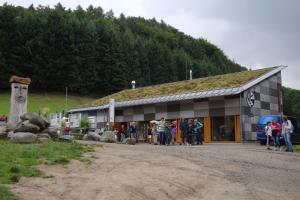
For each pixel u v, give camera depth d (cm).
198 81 3612
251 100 3077
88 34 8512
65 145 1472
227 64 12675
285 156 1775
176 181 1057
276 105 3341
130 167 1181
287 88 6700
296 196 989
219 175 1201
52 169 1051
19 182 889
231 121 3041
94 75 8356
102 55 8556
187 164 1334
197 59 11338
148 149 1753
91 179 984
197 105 3250
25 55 7919
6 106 6694
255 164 1480
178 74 9738
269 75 3228
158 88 3862
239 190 1016
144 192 918
